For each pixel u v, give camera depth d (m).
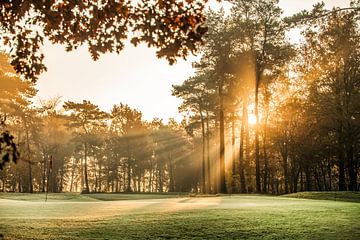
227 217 11.49
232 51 40.25
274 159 58.62
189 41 6.21
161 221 10.84
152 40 6.26
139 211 14.00
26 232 9.13
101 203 20.95
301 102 45.75
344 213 12.38
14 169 60.50
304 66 42.75
